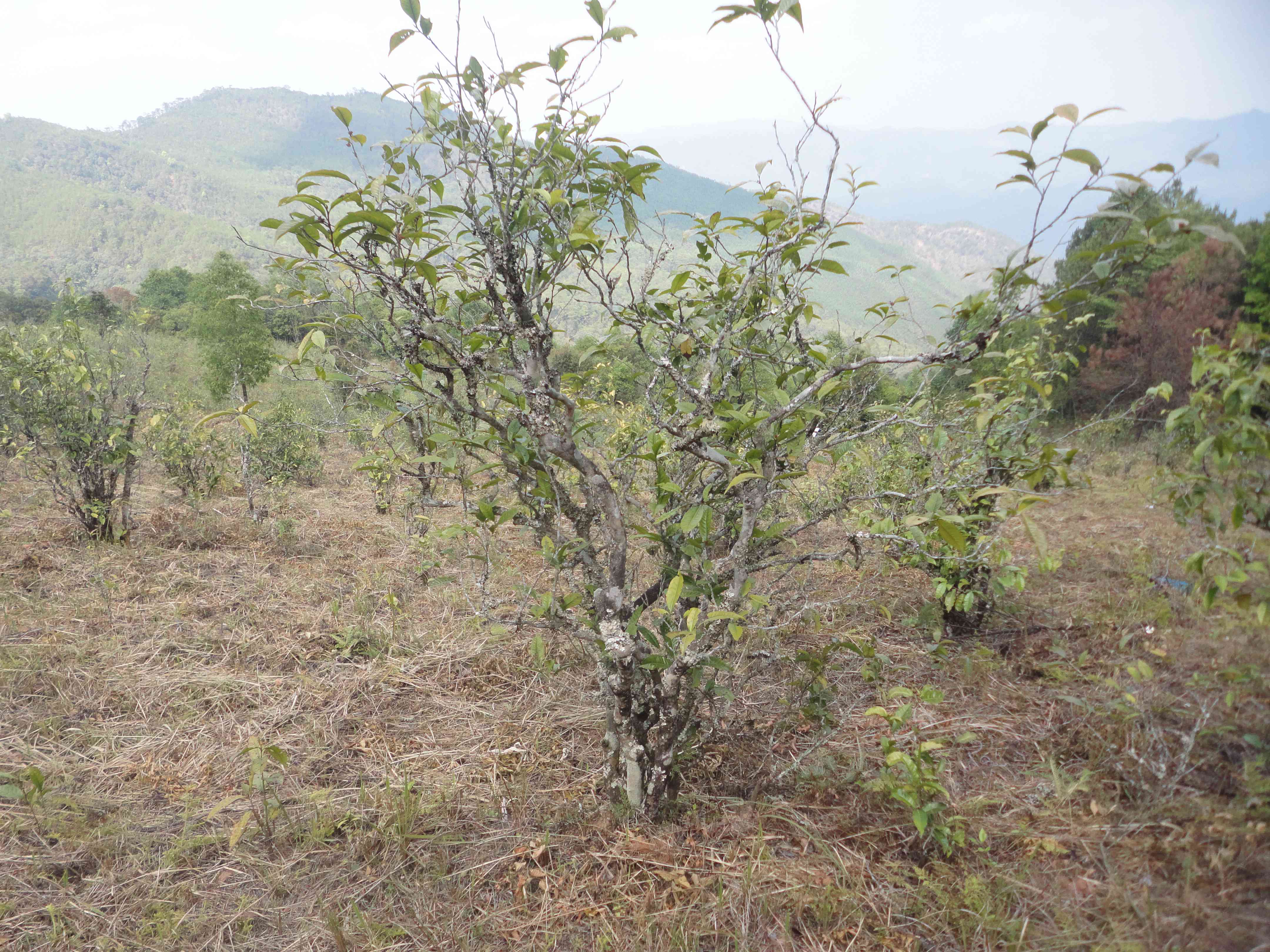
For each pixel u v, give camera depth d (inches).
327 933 80.6
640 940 74.5
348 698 132.4
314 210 65.7
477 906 83.2
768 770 103.0
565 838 92.4
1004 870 75.0
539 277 80.2
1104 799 77.4
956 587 125.8
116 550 209.0
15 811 100.3
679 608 92.1
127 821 98.7
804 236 75.4
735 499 93.5
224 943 80.4
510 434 83.9
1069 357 101.2
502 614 164.4
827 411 88.5
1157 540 100.0
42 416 201.2
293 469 304.7
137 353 223.5
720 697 104.1
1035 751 95.2
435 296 81.0
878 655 131.8
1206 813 63.1
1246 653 65.2
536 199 76.9
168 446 251.9
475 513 87.4
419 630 159.6
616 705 94.0
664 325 79.4
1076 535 123.6
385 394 82.0
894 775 86.2
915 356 65.7
